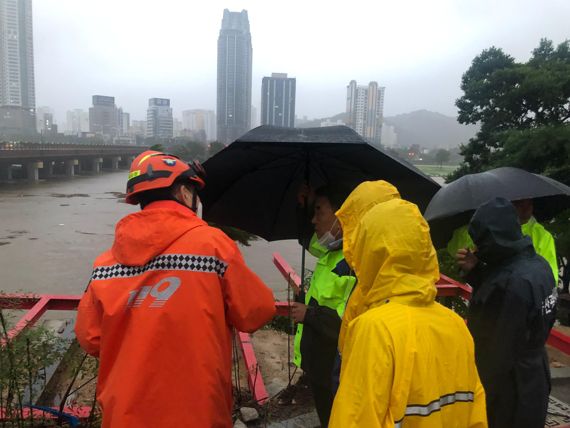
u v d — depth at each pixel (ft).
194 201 5.92
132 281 5.16
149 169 5.57
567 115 46.14
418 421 4.57
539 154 34.83
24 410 9.57
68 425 9.37
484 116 52.85
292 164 9.71
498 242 6.79
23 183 143.23
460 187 8.79
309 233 9.40
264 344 15.05
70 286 38.14
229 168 9.19
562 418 10.85
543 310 6.59
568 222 27.02
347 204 6.36
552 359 14.43
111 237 62.18
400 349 4.52
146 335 4.90
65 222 73.36
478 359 7.08
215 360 5.02
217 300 5.16
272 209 10.23
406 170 8.37
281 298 31.60
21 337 9.59
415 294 4.82
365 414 4.42
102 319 5.18
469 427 4.99
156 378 4.83
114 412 4.78
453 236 10.89
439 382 4.73
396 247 4.85
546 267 6.84
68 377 11.74
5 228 66.39
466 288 15.93
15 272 42.32
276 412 10.47
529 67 48.57
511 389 6.73
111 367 5.10
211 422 4.97
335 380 6.83
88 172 209.15
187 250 5.15
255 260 49.83
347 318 5.91
